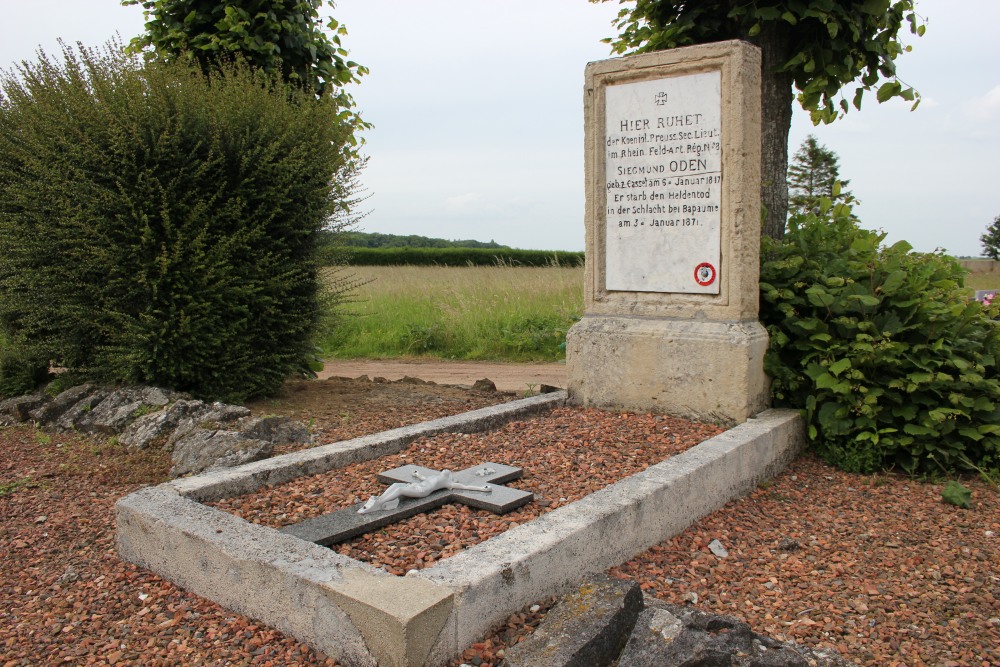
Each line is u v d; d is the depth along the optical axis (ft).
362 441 17.57
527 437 18.80
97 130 21.89
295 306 24.88
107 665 10.50
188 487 14.30
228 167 23.21
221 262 22.09
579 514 12.76
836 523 15.83
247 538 11.89
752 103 19.52
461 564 10.85
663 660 9.23
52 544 14.51
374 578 10.42
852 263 20.65
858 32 22.15
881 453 18.67
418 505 13.82
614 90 21.09
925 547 14.75
